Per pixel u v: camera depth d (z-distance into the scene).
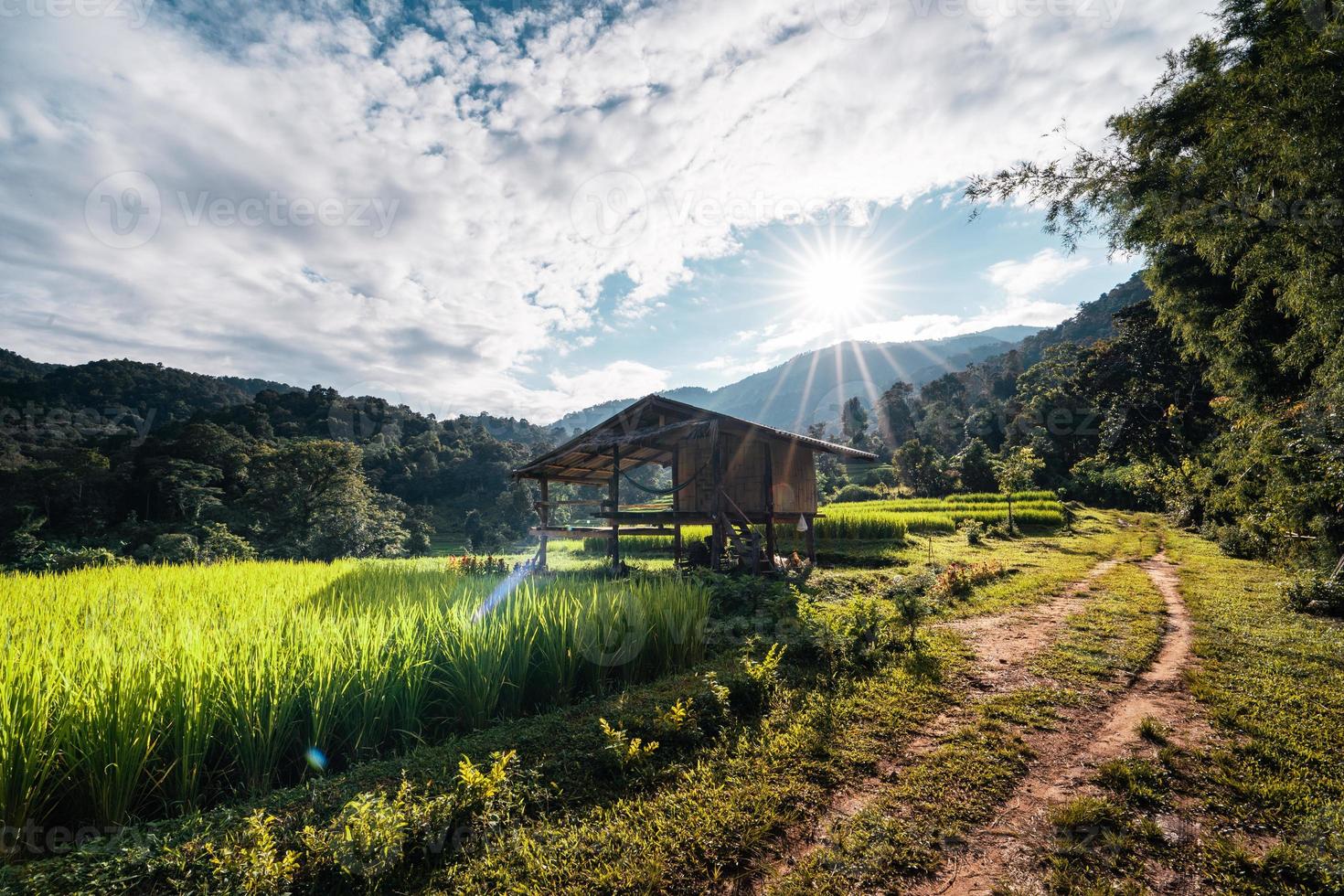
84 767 3.86
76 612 7.23
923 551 20.03
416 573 12.58
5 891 3.02
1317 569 12.14
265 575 11.83
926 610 9.09
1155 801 4.25
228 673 4.53
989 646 8.24
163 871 3.24
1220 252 9.64
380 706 5.14
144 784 4.06
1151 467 40.72
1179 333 19.98
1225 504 18.39
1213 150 8.45
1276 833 3.82
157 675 4.41
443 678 5.89
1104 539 24.97
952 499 41.97
